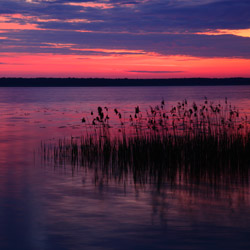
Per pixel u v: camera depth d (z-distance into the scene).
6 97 113.81
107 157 16.38
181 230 7.93
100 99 95.62
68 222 8.45
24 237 7.57
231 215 8.95
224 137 15.29
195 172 13.82
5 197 10.56
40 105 67.94
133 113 47.56
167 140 15.36
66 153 18.00
